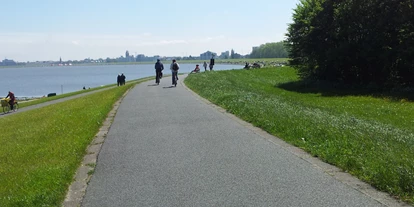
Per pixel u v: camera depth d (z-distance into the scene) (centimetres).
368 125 1245
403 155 739
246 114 1340
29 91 10469
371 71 3497
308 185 630
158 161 816
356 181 644
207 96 2033
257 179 671
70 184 688
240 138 1009
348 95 2986
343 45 3519
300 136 966
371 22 3400
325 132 959
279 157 810
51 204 586
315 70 3991
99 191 648
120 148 955
